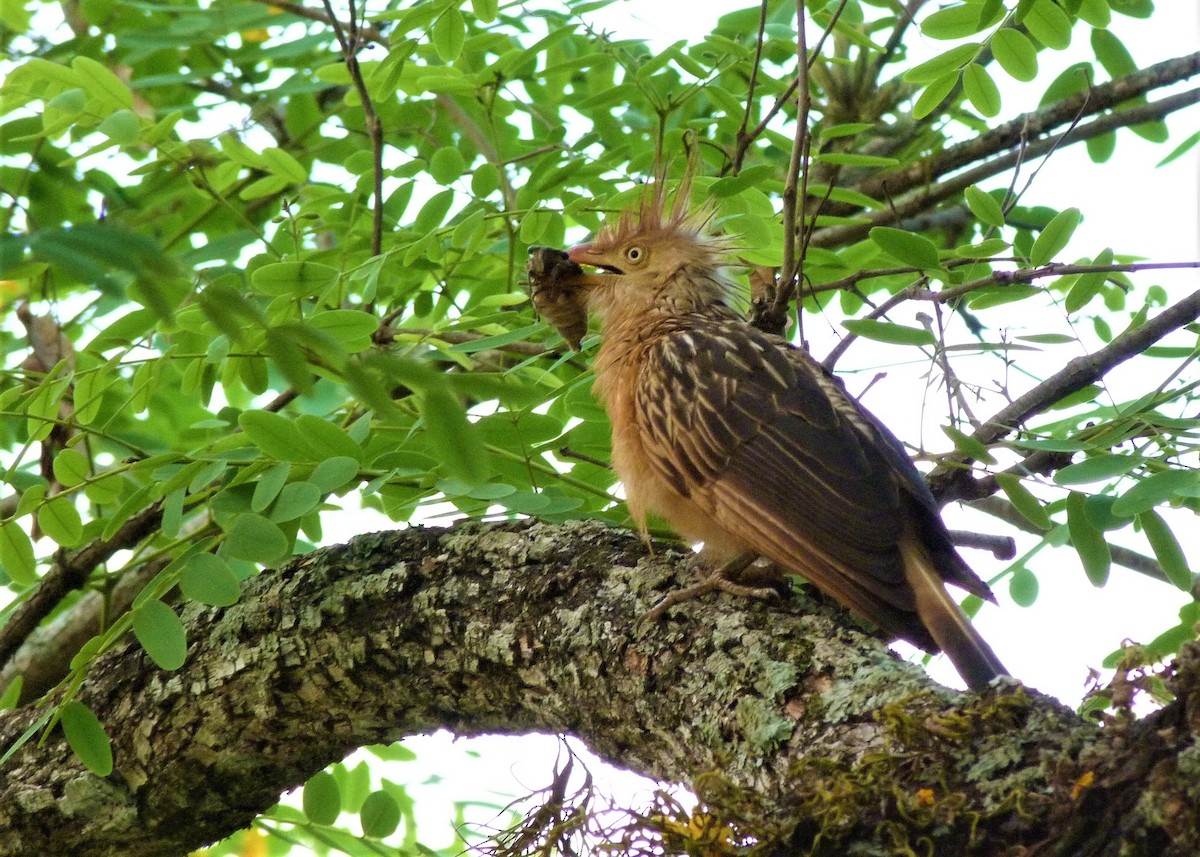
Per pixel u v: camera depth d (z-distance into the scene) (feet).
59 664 34.91
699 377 25.67
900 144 40.70
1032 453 26.16
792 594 23.84
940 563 23.82
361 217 34.99
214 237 43.34
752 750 18.07
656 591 21.13
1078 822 14.11
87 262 11.31
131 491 30.48
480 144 37.78
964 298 30.30
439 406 13.29
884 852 14.98
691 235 29.86
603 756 21.48
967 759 15.53
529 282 29.09
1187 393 26.76
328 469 23.35
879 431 25.35
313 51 41.29
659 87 33.68
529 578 22.38
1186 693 14.28
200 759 24.09
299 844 32.07
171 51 42.93
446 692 23.18
